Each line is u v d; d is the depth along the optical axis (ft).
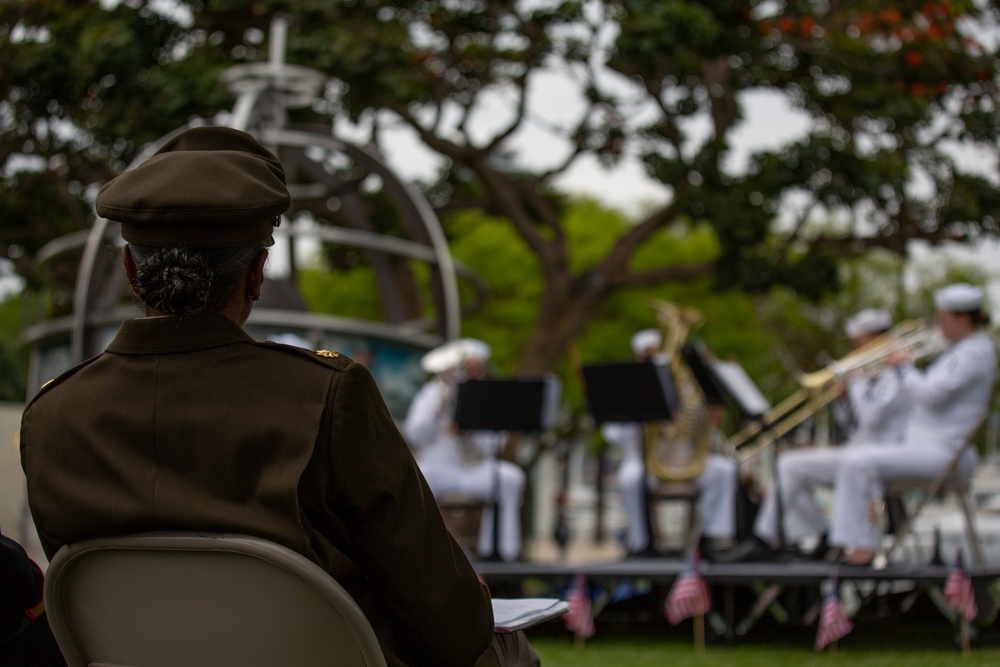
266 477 9.48
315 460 9.57
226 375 9.75
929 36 63.46
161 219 9.66
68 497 9.73
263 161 10.12
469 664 10.12
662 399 33.19
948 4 63.41
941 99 65.98
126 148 63.00
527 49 66.28
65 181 64.69
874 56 66.74
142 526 9.57
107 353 10.13
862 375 33.19
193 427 9.61
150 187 9.68
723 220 64.75
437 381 43.86
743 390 32.58
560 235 73.26
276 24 47.96
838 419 35.96
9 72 59.98
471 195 78.13
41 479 9.91
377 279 58.75
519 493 44.65
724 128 68.90
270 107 47.60
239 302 10.27
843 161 64.85
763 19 64.28
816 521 34.78
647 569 30.96
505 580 32.24
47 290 65.77
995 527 49.67
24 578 11.44
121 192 9.75
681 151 69.67
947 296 31.81
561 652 28.84
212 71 59.16
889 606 34.04
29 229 65.82
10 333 111.45
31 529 37.04
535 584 41.45
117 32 59.47
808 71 67.56
